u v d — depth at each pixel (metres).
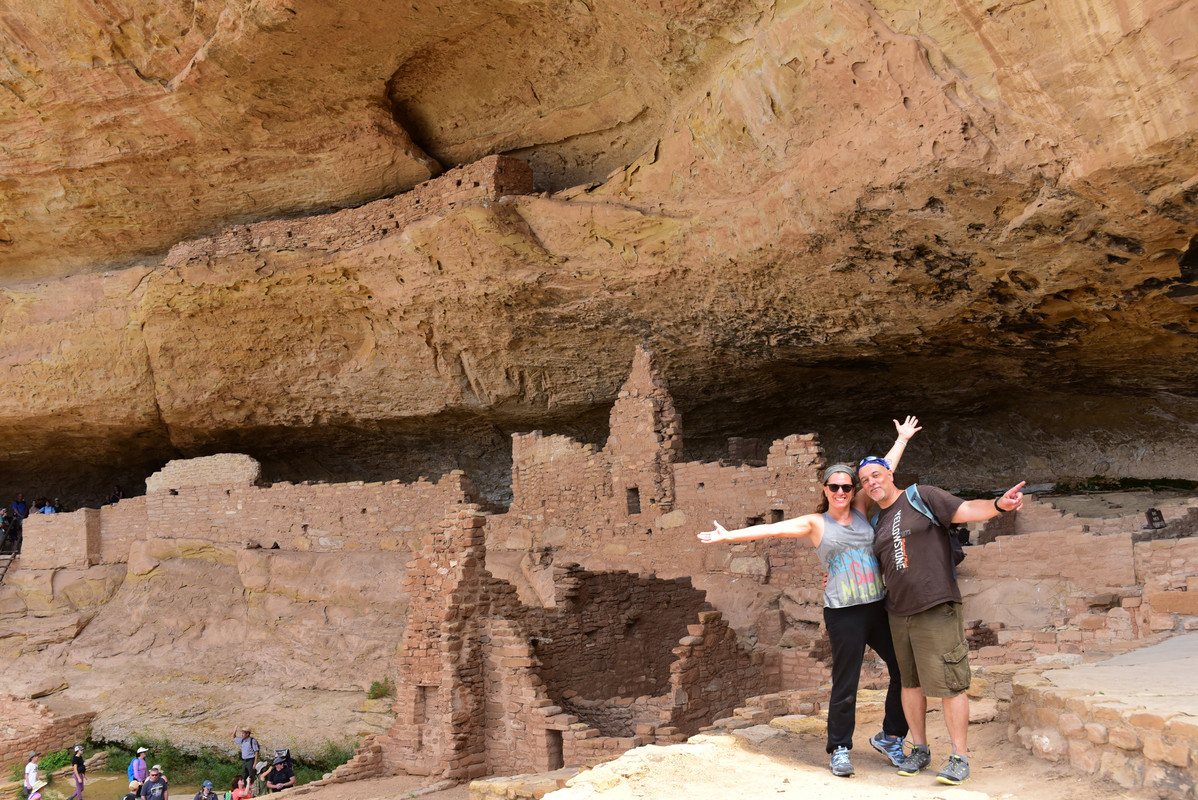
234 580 19.33
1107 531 12.91
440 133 17.69
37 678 18.11
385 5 13.88
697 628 10.54
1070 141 9.00
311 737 15.31
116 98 16.55
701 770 5.07
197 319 19.95
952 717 4.76
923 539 4.83
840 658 5.00
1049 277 11.73
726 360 17.20
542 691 10.71
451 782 10.55
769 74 11.16
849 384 18.28
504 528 17.64
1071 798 4.15
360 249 17.56
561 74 15.66
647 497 15.12
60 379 21.00
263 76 15.68
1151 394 16.91
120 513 21.16
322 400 21.17
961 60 9.55
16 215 19.50
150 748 16.19
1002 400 19.03
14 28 15.53
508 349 18.50
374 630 17.03
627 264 15.10
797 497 13.16
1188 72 7.77
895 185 10.73
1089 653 7.66
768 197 12.47
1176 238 10.02
